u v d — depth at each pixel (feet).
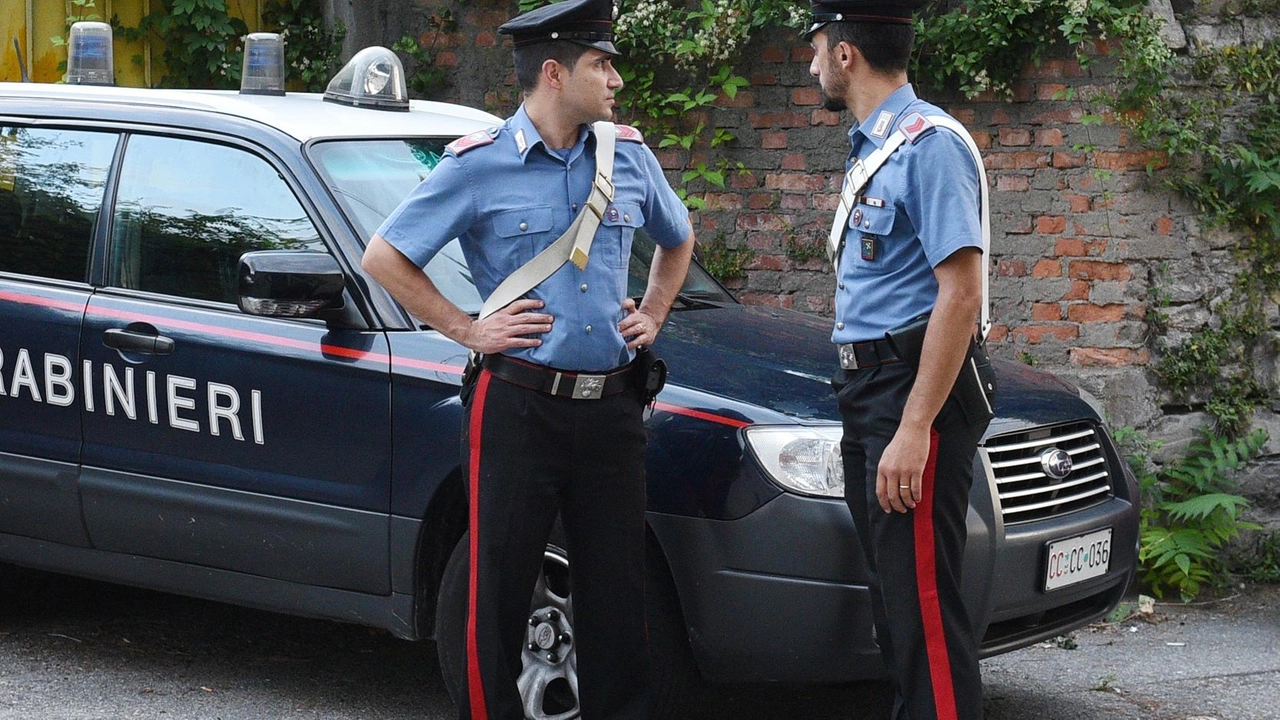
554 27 11.55
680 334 14.67
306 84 26.12
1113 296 21.25
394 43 24.95
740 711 15.46
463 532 13.93
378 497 13.80
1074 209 21.26
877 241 11.78
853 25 11.87
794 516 12.49
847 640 12.50
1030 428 13.83
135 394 15.06
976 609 12.82
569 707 13.75
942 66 21.49
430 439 13.50
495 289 11.89
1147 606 19.42
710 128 23.08
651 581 13.06
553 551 13.52
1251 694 16.14
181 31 26.43
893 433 11.73
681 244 12.92
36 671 16.22
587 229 11.76
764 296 23.06
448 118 16.94
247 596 14.84
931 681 11.79
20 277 16.14
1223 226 21.27
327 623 18.26
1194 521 20.49
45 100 16.75
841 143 22.48
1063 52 21.09
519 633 12.32
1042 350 21.59
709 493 12.74
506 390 11.83
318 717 14.97
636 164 12.29
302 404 14.14
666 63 23.24
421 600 13.89
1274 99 21.34
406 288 11.84
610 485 12.18
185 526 14.92
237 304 14.84
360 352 13.97
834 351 14.79
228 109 15.61
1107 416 21.16
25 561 16.20
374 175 15.08
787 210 22.84
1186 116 21.13
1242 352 21.49
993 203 21.63
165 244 15.46
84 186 16.12
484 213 11.78
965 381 11.66
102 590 19.42
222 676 16.22
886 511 11.76
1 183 16.67
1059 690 16.24
